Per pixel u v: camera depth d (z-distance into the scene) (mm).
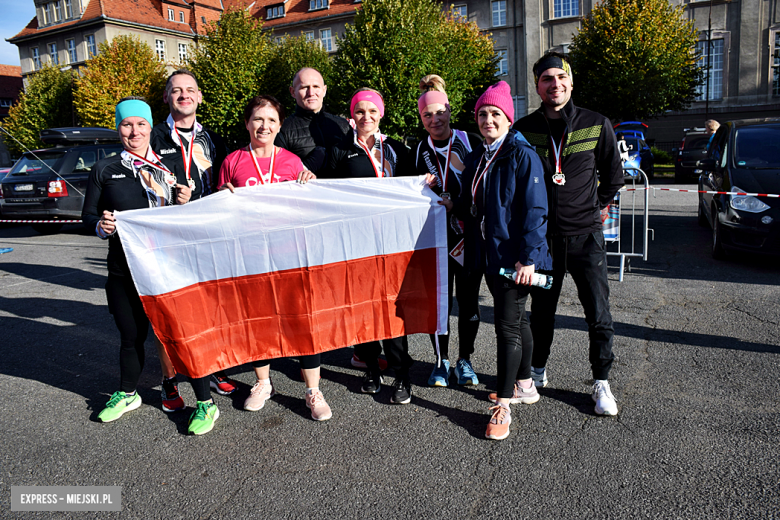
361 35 20703
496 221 2738
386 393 3410
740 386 3197
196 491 2428
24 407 3352
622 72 21906
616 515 2137
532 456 2590
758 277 5660
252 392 3264
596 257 2934
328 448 2754
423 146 3430
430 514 2195
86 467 2652
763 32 26641
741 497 2203
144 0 42219
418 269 3219
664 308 4770
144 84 27453
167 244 2885
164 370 3191
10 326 4977
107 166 3037
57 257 8320
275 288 3047
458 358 3729
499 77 32125
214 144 3574
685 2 27688
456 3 32375
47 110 30391
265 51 25969
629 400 3109
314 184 3045
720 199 6367
